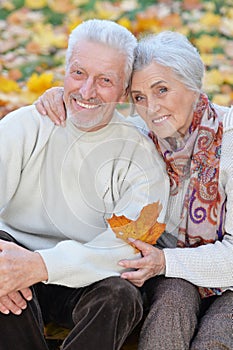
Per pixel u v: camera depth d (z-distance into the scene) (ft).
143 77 10.37
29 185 10.48
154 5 23.11
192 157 10.62
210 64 20.10
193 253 10.16
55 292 10.54
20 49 20.76
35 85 17.84
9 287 9.52
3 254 9.56
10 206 10.63
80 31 10.25
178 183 10.61
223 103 18.47
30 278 9.59
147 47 10.37
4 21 22.29
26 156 10.40
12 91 17.97
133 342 10.98
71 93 10.32
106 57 10.09
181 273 10.05
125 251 10.00
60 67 19.79
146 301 10.41
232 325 9.87
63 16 22.63
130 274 9.81
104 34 10.12
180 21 22.04
